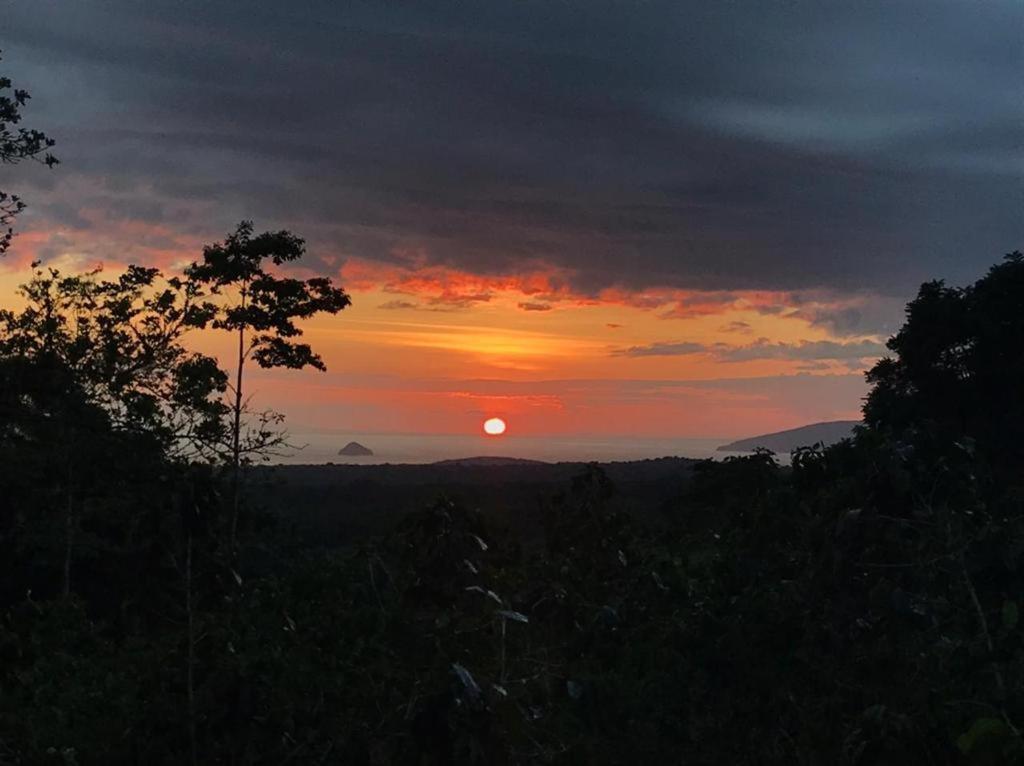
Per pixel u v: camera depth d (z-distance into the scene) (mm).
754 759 4953
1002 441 30984
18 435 23625
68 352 25016
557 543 6770
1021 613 4160
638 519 7418
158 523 4969
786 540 5262
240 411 26062
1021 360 31500
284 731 4562
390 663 4996
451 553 5281
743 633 4926
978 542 4141
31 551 22016
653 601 5789
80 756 5789
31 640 8242
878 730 3934
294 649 5320
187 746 4676
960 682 3996
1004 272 32750
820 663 4738
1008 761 3129
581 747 4516
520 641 5105
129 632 7977
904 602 4090
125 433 23641
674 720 4988
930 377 33094
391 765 4281
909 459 4457
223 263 29844
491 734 3773
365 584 5719
